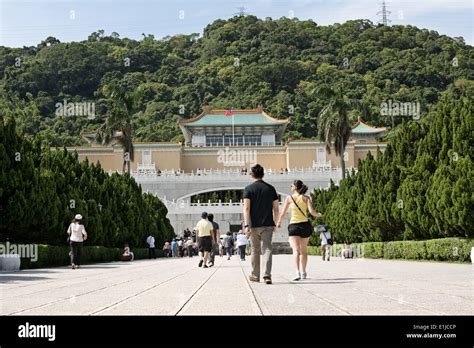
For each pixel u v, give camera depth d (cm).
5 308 818
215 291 1069
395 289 1066
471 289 1062
